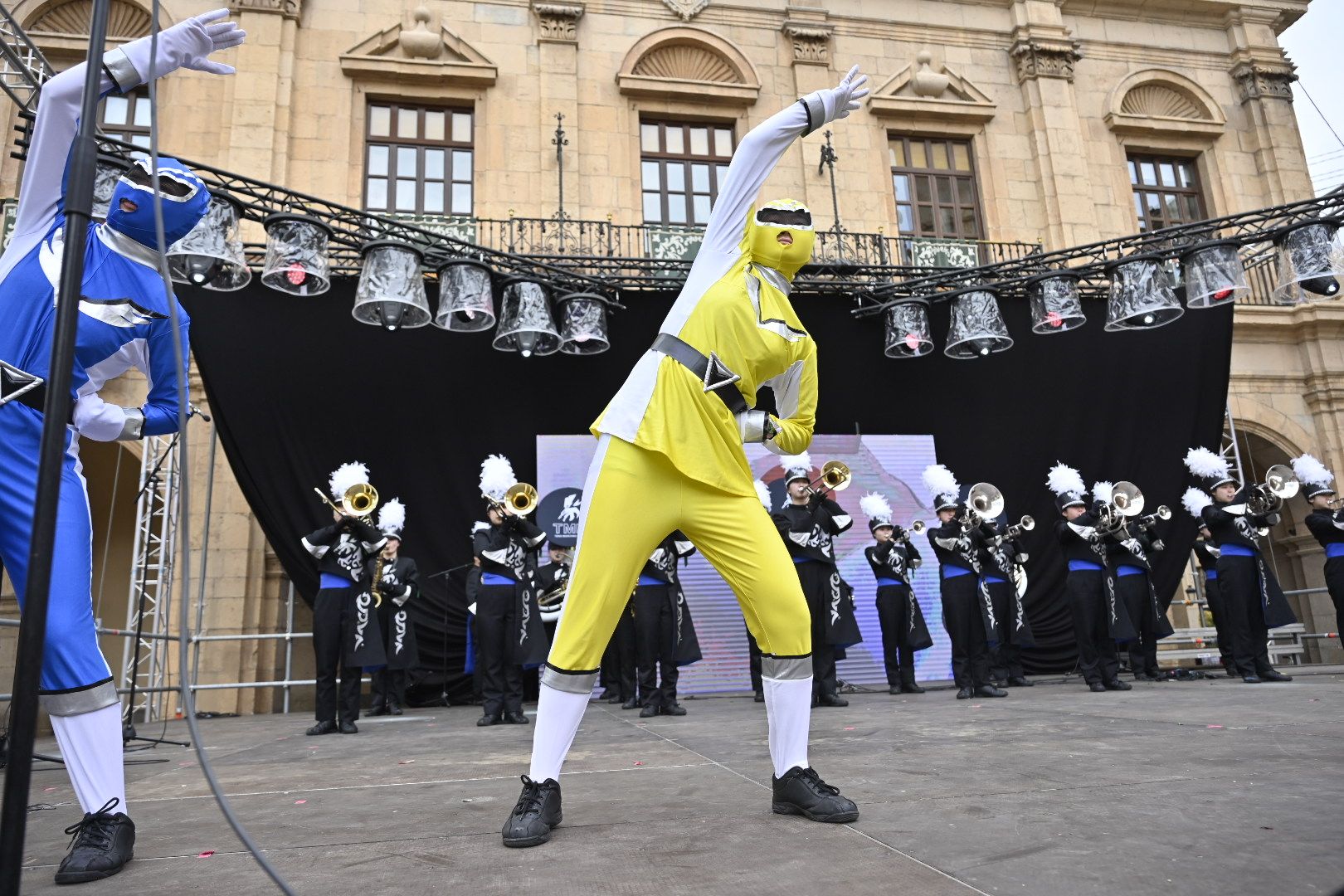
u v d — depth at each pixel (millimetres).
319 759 4645
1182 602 11922
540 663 6875
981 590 7535
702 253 2744
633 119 12336
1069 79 13664
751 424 2611
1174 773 2986
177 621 9438
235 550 9789
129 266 2568
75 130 2428
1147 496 10789
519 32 12227
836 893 1770
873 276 10164
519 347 8719
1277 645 11258
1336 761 3152
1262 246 13273
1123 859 1928
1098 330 11094
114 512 12453
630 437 2490
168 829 2734
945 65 13516
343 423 9133
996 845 2098
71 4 11352
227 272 7352
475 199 11664
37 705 1510
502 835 2344
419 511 9281
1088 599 7715
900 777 3131
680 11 12742
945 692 8375
